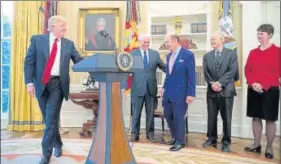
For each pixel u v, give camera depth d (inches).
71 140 144.6
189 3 187.0
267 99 116.0
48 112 99.0
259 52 121.1
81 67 75.0
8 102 183.8
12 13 180.2
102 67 69.6
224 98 124.6
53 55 98.2
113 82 73.9
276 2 172.1
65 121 193.3
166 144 136.8
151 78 139.3
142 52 138.7
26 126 177.2
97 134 75.5
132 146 130.6
